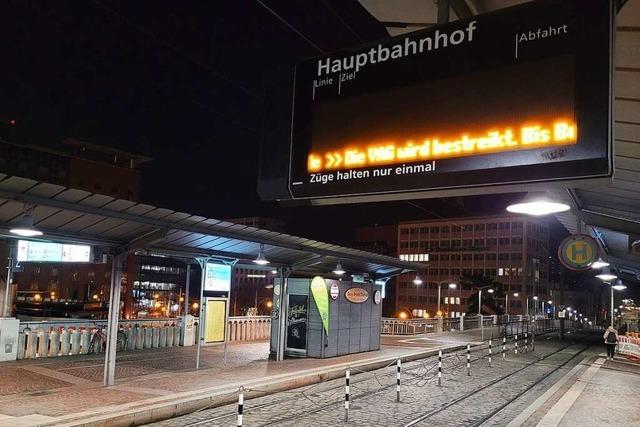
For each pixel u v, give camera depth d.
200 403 12.19
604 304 114.12
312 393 14.70
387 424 11.17
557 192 10.35
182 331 22.83
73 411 10.60
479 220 127.25
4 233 12.31
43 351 18.05
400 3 7.70
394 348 26.52
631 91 6.84
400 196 5.27
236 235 15.68
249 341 25.67
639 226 11.16
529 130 4.54
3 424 9.48
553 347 35.91
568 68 4.43
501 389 16.55
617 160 9.52
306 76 5.91
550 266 133.25
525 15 4.70
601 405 13.84
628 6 5.21
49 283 129.50
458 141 4.89
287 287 20.80
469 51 4.96
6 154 72.25
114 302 13.92
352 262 23.52
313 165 5.72
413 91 5.21
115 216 12.13
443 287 130.38
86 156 86.88
